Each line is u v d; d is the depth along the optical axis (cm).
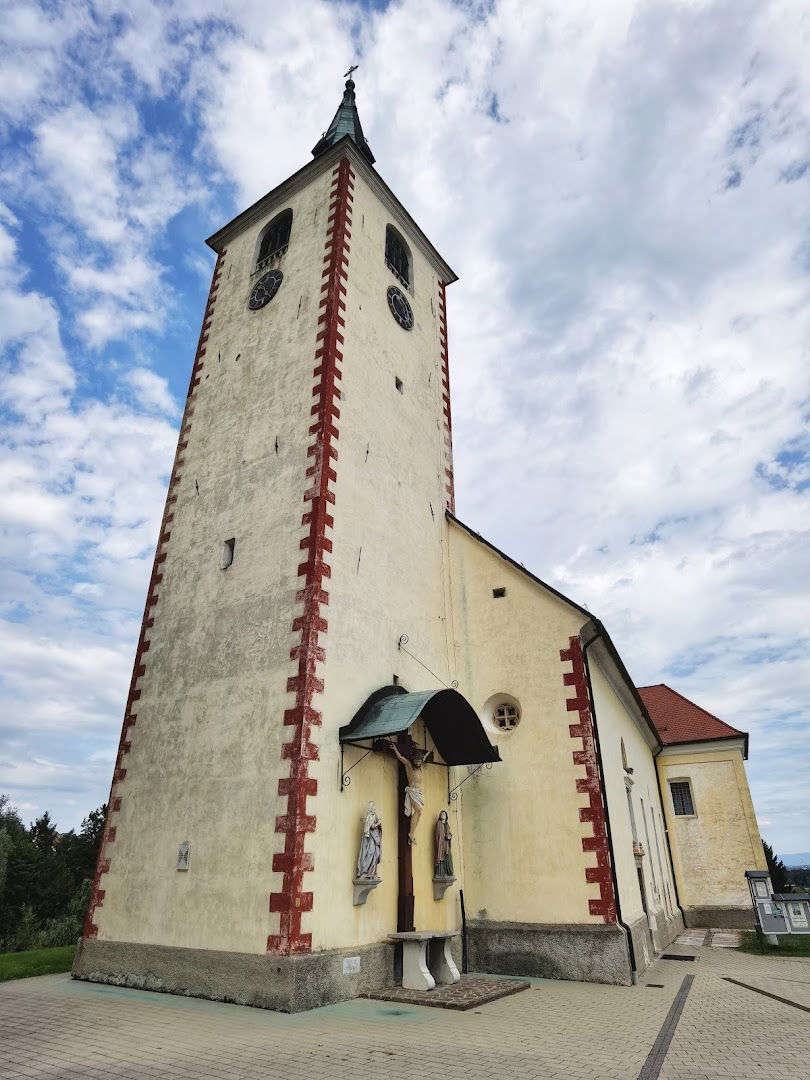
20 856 5950
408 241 2425
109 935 1408
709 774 3084
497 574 1908
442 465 2155
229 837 1297
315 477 1582
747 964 1755
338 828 1291
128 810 1509
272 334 1959
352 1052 852
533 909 1552
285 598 1465
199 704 1493
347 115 2920
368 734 1339
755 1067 788
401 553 1788
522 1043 904
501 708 1795
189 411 2048
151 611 1745
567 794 1605
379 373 1961
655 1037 941
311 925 1176
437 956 1404
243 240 2384
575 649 1719
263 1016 1062
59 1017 1063
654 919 2005
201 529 1762
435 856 1553
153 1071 774
